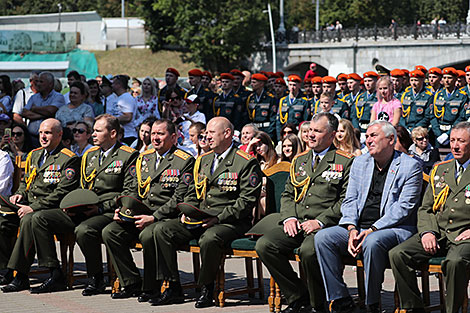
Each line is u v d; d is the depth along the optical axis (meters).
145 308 8.27
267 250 7.82
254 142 9.80
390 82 13.47
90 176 9.50
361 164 7.84
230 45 61.72
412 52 52.34
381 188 7.71
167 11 63.12
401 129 9.20
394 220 7.48
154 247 8.59
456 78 14.05
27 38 60.16
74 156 9.70
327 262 7.52
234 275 10.35
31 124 14.55
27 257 9.34
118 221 8.83
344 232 7.62
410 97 14.56
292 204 8.27
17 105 14.90
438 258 7.18
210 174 8.74
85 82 15.41
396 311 7.40
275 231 7.97
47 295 9.05
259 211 8.95
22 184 9.98
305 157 8.41
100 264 9.11
